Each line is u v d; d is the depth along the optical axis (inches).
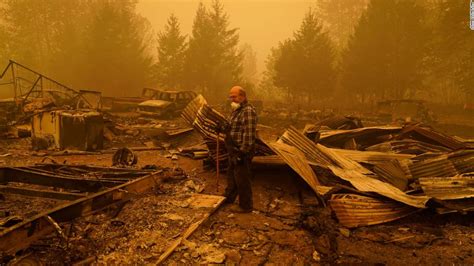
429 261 157.1
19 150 383.9
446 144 352.2
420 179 227.5
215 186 259.3
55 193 182.2
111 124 492.7
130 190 207.2
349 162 281.0
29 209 197.5
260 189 258.7
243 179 204.4
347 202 199.0
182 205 208.8
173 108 754.8
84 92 583.2
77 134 385.7
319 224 192.7
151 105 717.3
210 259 149.3
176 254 152.1
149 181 233.3
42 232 137.5
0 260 117.9
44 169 256.5
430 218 207.9
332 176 265.4
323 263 152.8
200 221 184.4
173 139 444.5
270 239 173.3
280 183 274.4
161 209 201.6
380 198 208.1
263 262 150.6
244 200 207.3
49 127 387.9
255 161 286.8
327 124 440.5
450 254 164.2
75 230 168.4
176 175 266.2
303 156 279.3
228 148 204.5
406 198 205.8
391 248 169.9
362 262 154.4
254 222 194.2
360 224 194.5
